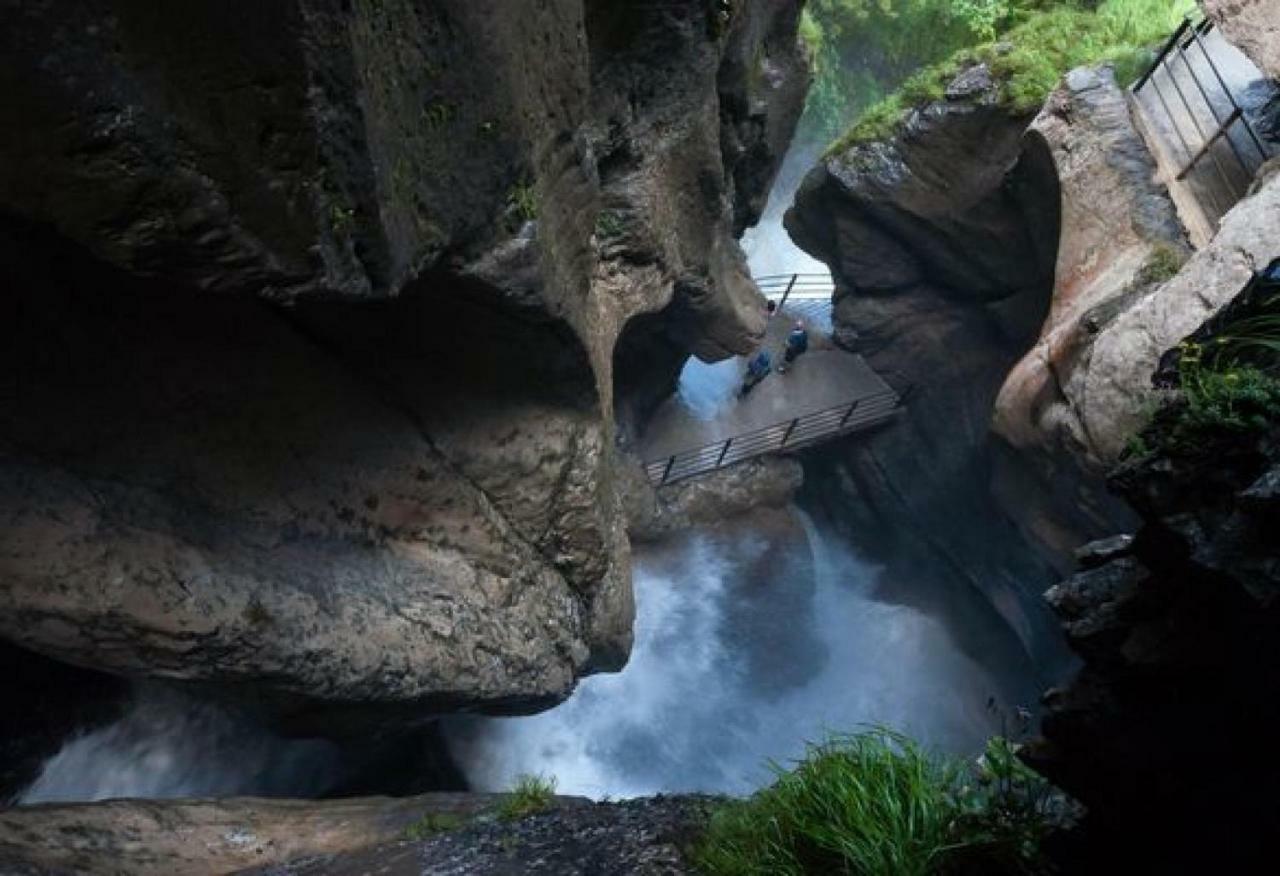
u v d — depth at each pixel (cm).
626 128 1014
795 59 1470
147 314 642
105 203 411
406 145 510
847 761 465
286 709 783
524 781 683
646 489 1617
